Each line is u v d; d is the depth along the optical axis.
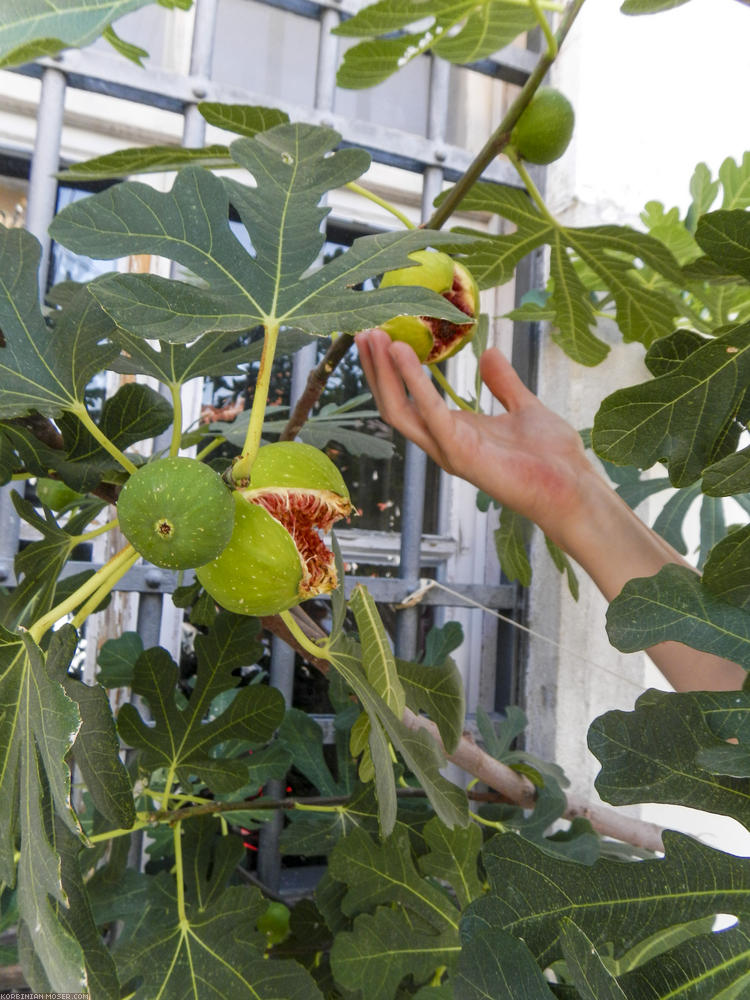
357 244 0.71
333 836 1.40
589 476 1.23
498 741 1.78
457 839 1.23
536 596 2.32
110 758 0.76
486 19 1.12
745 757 0.71
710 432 0.86
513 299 2.49
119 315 0.62
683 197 2.39
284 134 0.80
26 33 0.49
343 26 1.00
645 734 0.77
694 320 1.68
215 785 1.32
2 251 0.80
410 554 2.07
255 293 0.67
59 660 0.74
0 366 0.78
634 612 0.84
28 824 0.62
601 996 0.64
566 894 0.73
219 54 2.27
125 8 0.52
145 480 0.61
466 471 1.20
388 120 2.52
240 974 1.14
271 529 0.68
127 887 1.38
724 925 2.39
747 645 0.80
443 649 1.74
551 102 1.09
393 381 1.19
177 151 1.12
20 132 2.09
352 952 1.14
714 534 1.71
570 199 2.23
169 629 2.17
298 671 2.32
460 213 2.48
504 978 0.68
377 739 0.82
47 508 1.02
